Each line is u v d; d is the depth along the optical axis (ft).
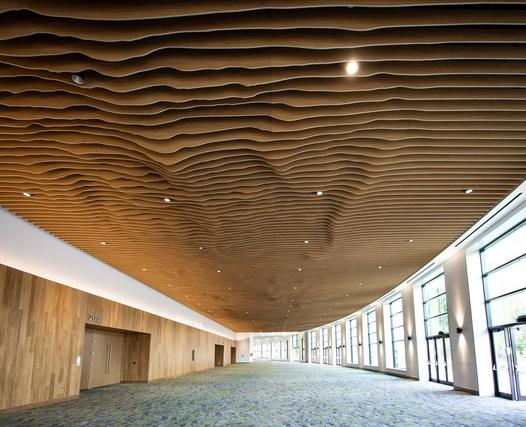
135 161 19.99
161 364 58.08
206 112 16.01
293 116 16.03
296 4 11.16
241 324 110.42
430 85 14.35
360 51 12.98
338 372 79.82
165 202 24.80
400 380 57.26
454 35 12.33
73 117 16.33
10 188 23.65
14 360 27.02
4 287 26.04
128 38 12.10
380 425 23.70
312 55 13.07
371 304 77.66
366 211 26.55
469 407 30.83
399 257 38.42
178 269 43.09
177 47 12.59
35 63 13.47
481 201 25.32
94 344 46.14
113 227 29.73
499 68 13.61
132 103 15.10
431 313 54.34
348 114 16.05
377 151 19.17
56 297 32.01
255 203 24.90
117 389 44.27
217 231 30.17
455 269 42.65
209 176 21.31
